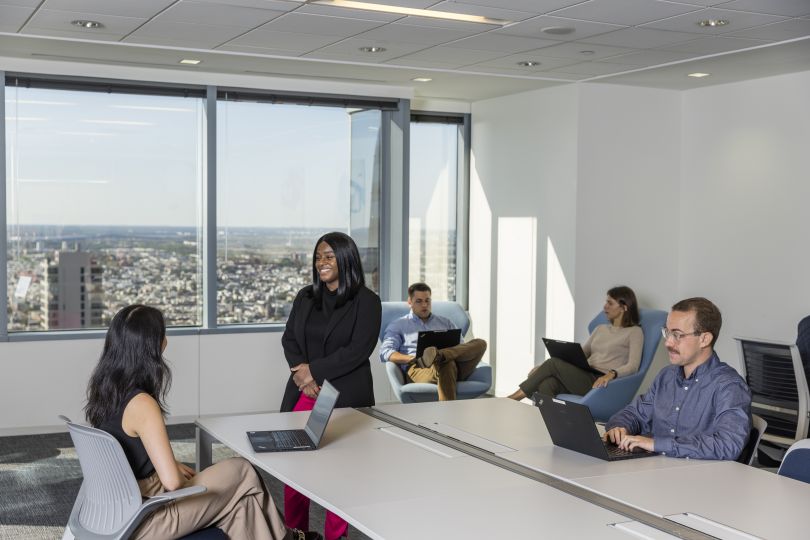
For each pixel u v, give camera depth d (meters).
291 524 4.19
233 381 7.18
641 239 7.72
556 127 7.61
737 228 7.39
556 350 6.56
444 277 8.80
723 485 2.91
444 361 6.46
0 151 6.42
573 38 5.69
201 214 7.24
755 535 2.44
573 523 2.52
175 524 2.93
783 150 6.99
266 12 5.04
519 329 8.05
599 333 6.64
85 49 6.16
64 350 6.64
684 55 6.23
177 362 6.98
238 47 6.10
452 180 8.76
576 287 7.45
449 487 2.88
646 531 2.46
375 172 7.92
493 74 7.07
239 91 7.22
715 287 7.61
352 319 4.35
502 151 8.24
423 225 8.67
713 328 3.46
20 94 6.59
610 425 3.67
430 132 8.63
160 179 7.09
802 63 6.48
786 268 6.99
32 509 4.89
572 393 6.43
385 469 3.11
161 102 7.05
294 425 3.84
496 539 2.38
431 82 7.49
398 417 4.03
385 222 7.97
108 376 2.99
